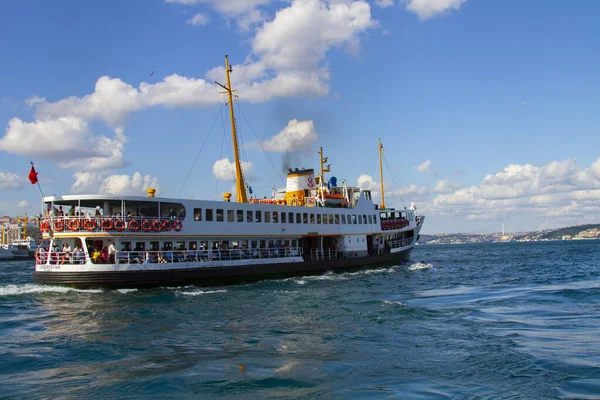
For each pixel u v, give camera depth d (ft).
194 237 129.80
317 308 91.66
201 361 55.26
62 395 44.34
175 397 43.70
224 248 137.18
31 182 115.44
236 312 88.48
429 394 43.86
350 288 125.29
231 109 158.30
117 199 116.37
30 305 98.07
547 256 309.42
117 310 91.40
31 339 67.62
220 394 44.42
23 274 215.31
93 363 55.06
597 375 48.16
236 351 59.93
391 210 205.77
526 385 45.91
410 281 144.05
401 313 84.07
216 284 129.80
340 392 44.73
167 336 69.00
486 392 44.24
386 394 44.04
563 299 98.73
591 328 69.41
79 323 79.30
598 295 102.06
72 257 114.42
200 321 80.23
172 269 120.78
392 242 202.80
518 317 79.41
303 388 45.88
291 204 178.91
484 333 67.51
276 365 53.42
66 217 115.65
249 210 141.38
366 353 58.23
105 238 118.62
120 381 48.08
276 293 114.52
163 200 123.34
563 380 46.96
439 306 92.53
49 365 54.39
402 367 52.34
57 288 115.75
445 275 165.37
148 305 97.09
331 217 168.04
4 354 59.11
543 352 56.59
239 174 158.81
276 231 148.15
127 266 115.03
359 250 180.34
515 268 200.64
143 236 120.57
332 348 60.90
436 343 62.39
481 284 135.64
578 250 407.85
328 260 161.68
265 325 76.18
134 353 59.36
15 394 44.65
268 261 143.02
